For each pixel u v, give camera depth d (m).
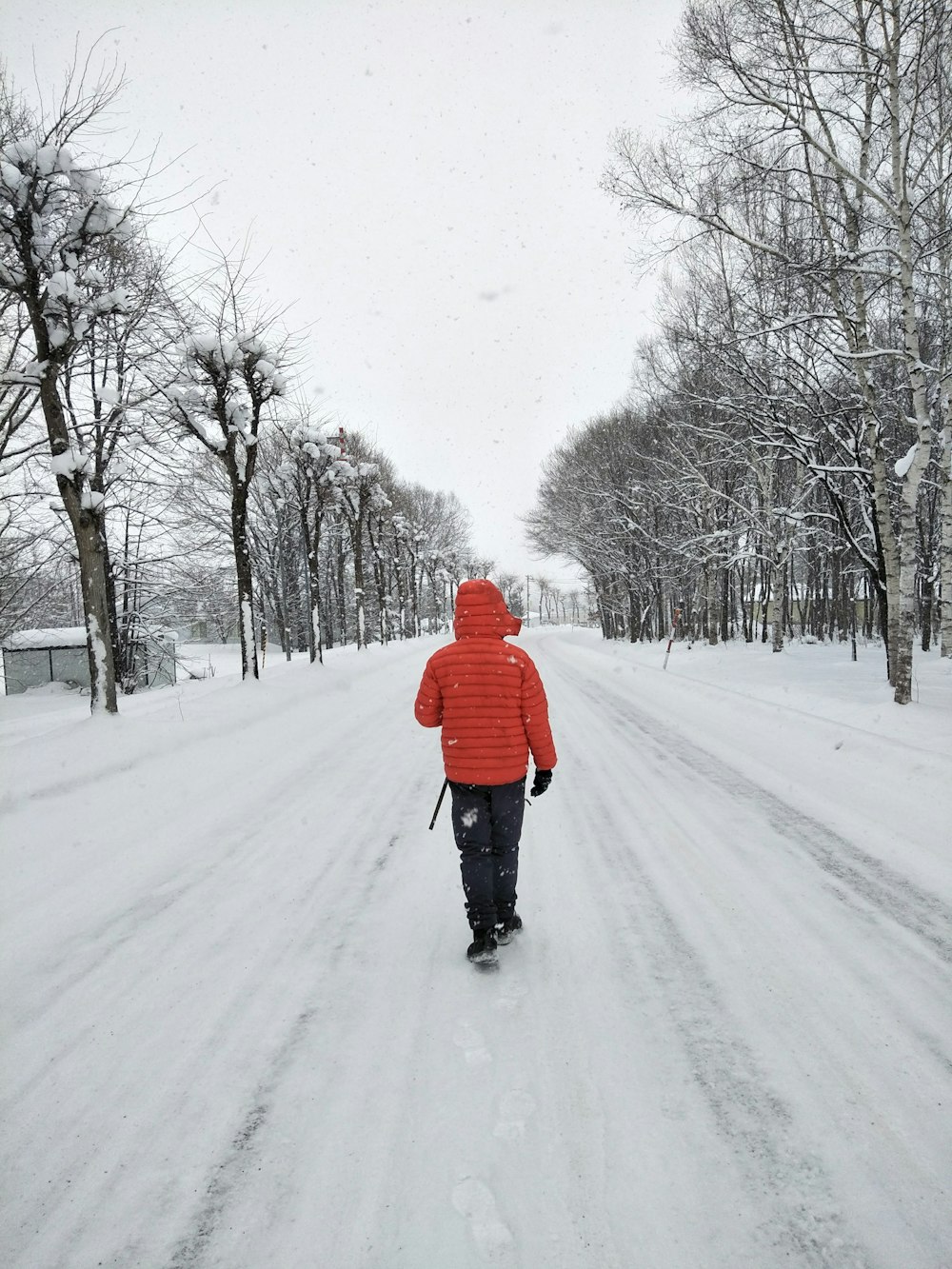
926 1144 1.92
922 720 7.67
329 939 3.31
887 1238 1.63
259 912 3.63
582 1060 2.33
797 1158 1.88
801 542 23.34
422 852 4.54
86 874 4.16
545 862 4.27
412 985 2.86
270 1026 2.59
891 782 5.63
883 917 3.36
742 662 18.30
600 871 4.08
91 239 7.78
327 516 34.06
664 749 7.69
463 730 3.10
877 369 13.67
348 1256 1.62
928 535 19.62
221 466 27.98
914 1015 2.54
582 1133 1.99
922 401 8.30
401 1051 2.41
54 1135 2.06
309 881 4.07
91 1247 1.67
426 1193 1.80
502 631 3.25
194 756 6.93
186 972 3.01
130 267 10.59
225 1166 1.92
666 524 29.44
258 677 12.44
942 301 10.48
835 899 3.59
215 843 4.75
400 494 46.47
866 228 9.85
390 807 5.61
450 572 62.72
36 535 14.93
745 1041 2.41
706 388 17.22
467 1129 2.02
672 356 19.77
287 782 6.48
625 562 34.34
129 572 19.08
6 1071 2.36
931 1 7.45
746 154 9.48
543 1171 1.86
